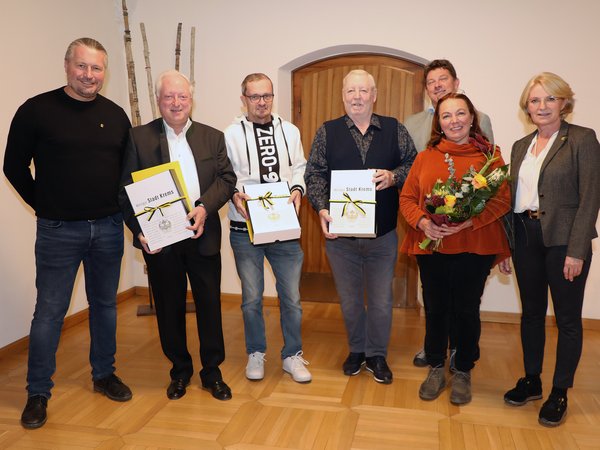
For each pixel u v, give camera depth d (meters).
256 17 3.87
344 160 2.57
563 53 3.47
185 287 2.48
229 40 3.93
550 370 2.83
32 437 2.17
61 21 3.45
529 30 3.50
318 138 2.66
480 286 2.32
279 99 3.92
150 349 3.19
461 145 2.26
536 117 2.18
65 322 3.55
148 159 2.32
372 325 2.71
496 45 3.56
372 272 2.66
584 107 3.48
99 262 2.44
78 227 2.31
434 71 2.67
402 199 2.42
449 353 3.04
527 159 2.28
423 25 3.65
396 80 3.96
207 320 2.50
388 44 3.71
